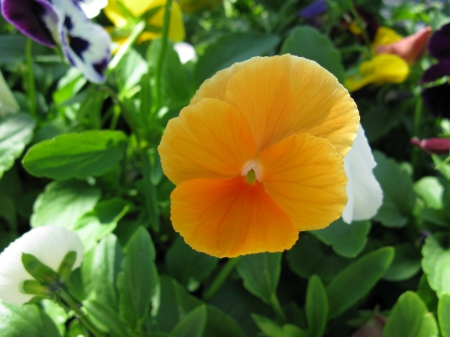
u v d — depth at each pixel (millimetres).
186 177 99
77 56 163
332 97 95
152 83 201
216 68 203
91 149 169
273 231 100
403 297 131
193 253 171
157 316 152
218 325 151
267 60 94
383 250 147
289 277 186
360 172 133
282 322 155
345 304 147
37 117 209
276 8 332
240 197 102
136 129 186
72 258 127
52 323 133
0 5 162
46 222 167
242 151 99
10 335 124
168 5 177
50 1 151
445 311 121
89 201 173
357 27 259
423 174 229
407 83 239
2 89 190
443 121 225
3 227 197
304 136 91
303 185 95
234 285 175
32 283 123
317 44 184
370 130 226
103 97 195
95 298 144
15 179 199
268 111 98
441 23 259
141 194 191
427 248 159
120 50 203
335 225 159
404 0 363
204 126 94
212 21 358
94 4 166
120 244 167
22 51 249
